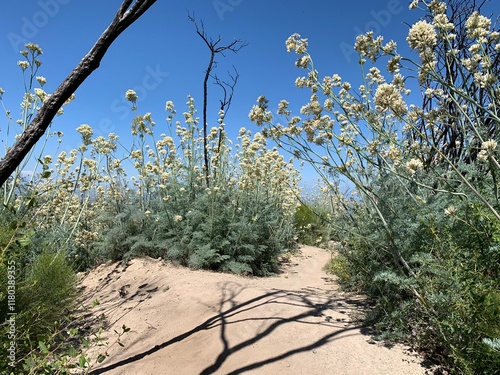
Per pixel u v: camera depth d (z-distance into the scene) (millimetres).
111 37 1352
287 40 3102
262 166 6180
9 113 4062
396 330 2828
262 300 3730
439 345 2559
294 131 3131
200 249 5320
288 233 7070
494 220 2373
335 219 4863
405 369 2441
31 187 4180
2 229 2525
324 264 6648
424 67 2514
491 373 2010
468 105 3381
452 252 2564
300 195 8922
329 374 2441
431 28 2447
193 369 2736
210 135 6094
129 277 5086
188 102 6125
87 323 3758
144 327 3576
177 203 5969
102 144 5523
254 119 3189
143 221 6043
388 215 3297
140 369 2832
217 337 3094
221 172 6164
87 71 1337
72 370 2820
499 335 1974
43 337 2129
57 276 3180
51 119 1326
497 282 2266
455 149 3861
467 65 2836
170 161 5969
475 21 2803
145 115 5805
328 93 2961
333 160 3053
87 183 5121
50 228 4977
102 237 5941
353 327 3096
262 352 2775
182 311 3758
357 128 2979
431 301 2580
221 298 3877
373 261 3459
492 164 2342
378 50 2896
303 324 3137
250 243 5738
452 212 2535
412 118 3189
